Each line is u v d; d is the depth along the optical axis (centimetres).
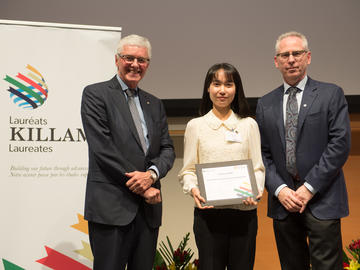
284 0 409
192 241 400
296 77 268
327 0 405
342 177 267
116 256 226
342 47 402
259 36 409
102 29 315
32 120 299
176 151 411
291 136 266
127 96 249
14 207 294
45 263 296
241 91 263
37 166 298
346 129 257
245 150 255
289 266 271
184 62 414
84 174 305
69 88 306
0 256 291
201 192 245
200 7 416
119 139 233
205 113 270
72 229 301
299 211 258
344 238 392
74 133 305
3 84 297
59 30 307
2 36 299
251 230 248
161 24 418
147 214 238
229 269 251
